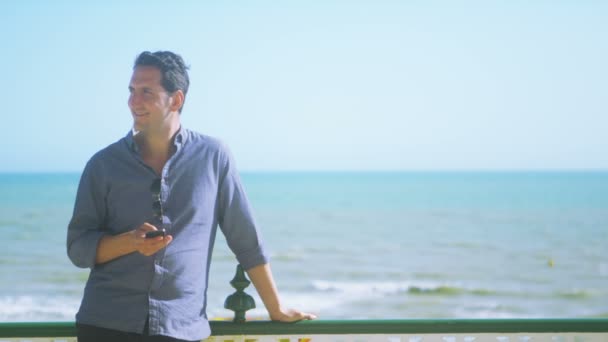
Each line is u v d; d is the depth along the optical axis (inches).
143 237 94.7
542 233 1839.3
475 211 2415.1
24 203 2516.0
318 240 1745.8
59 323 113.7
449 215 2292.1
